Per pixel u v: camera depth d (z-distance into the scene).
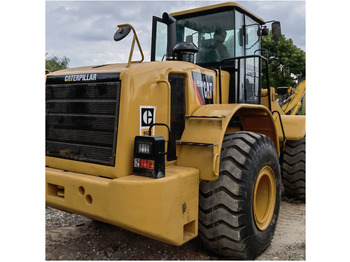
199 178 2.85
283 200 4.86
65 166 2.92
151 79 2.77
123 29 2.82
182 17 4.46
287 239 3.51
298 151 4.62
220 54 4.15
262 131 3.75
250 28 4.48
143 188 2.36
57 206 2.79
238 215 2.80
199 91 3.32
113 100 2.64
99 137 2.72
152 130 2.78
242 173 2.85
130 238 3.40
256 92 4.62
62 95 2.98
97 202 2.48
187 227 2.83
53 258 2.99
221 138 2.83
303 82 7.30
